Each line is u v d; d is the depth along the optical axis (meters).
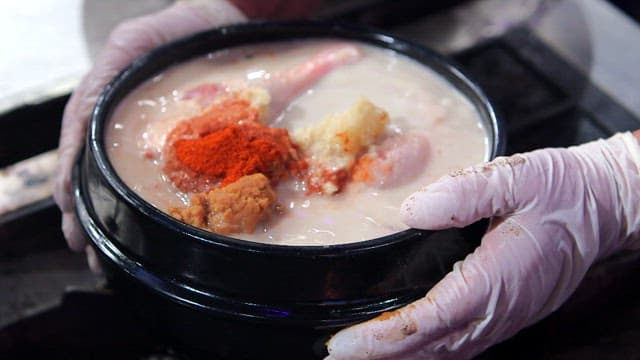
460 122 0.54
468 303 0.48
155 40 0.62
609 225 0.53
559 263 0.51
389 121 0.53
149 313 0.50
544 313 0.53
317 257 0.45
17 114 0.62
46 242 0.61
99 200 0.49
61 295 0.59
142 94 0.54
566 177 0.52
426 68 0.57
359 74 0.56
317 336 0.47
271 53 0.58
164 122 0.53
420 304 0.48
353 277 0.46
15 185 0.64
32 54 0.67
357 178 0.50
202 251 0.45
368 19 0.71
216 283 0.46
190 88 0.55
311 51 0.58
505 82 0.70
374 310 0.47
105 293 0.59
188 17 0.63
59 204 0.58
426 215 0.47
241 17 0.65
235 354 0.49
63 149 0.58
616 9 0.76
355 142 0.51
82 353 0.59
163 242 0.46
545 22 0.74
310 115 0.54
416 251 0.47
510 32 0.73
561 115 0.67
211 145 0.50
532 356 0.57
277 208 0.49
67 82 0.65
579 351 0.57
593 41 0.73
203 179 0.50
